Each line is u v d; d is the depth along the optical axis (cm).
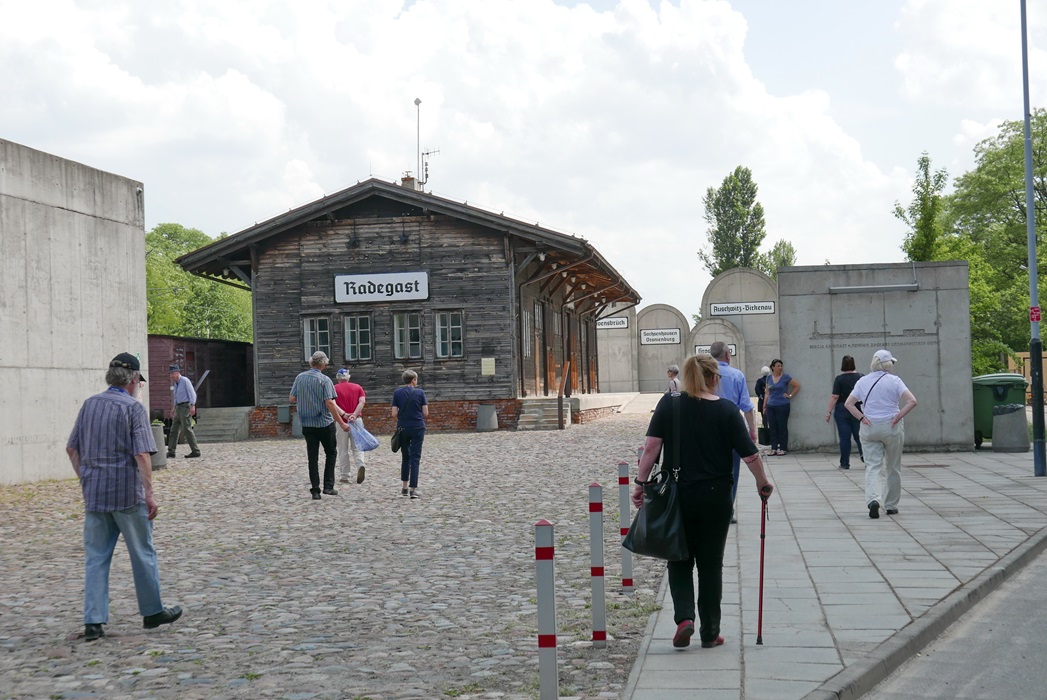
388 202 3384
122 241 2270
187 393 2475
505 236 3309
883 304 2172
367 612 808
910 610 748
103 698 591
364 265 3384
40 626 787
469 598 852
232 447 2891
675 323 6619
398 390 1598
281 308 3422
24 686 619
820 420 2186
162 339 3456
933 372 2159
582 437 2853
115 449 761
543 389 3875
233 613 815
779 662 620
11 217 1938
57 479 2036
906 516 1238
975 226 6725
